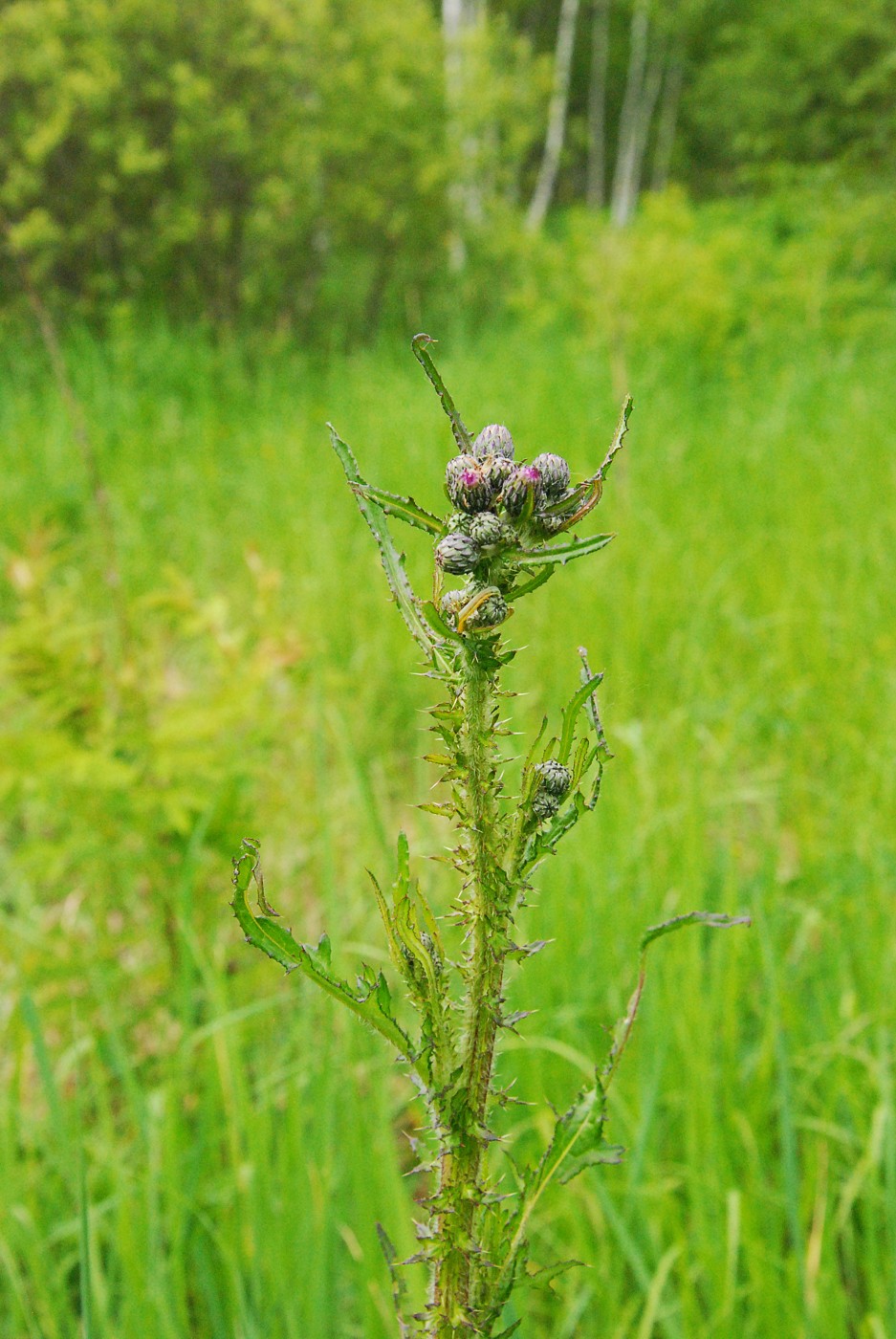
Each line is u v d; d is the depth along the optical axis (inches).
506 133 594.9
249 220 433.7
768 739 171.2
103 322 418.0
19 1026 100.1
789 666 176.2
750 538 225.3
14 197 396.2
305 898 138.1
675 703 171.6
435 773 152.6
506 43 583.2
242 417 356.2
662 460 272.1
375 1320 80.2
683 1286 83.8
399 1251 79.8
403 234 484.1
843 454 269.7
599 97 976.9
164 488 286.8
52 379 365.7
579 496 32.6
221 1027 92.7
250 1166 89.1
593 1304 89.4
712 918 33.9
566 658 175.9
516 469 32.1
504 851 33.9
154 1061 117.3
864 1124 95.5
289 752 150.3
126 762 118.2
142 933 115.9
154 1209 82.3
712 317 393.4
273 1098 100.4
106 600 217.3
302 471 276.7
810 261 475.5
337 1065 96.4
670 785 139.6
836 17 629.9
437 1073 33.9
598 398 326.6
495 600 30.7
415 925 33.7
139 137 392.5
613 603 193.0
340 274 472.4
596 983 112.7
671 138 1040.2
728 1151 98.3
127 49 406.6
